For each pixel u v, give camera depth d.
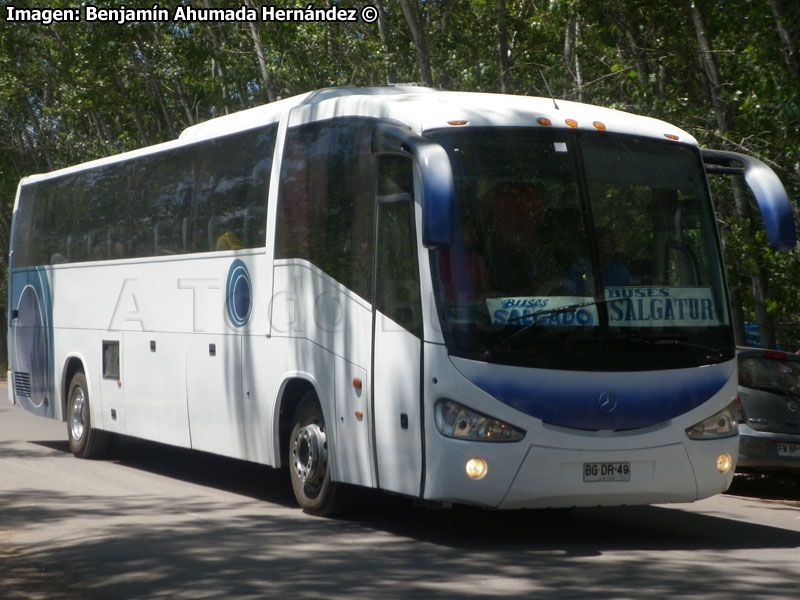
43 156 39.66
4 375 39.44
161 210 13.03
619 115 9.65
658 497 8.85
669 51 21.17
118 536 9.31
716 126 19.53
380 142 9.22
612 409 8.66
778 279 18.52
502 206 8.80
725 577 7.83
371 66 25.86
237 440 11.35
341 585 7.54
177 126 35.62
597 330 8.74
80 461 14.66
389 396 9.01
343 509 10.24
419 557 8.51
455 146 8.85
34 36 33.69
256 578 7.75
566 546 9.07
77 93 33.16
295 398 10.75
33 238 16.73
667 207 9.33
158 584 7.58
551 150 9.05
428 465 8.60
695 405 8.94
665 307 9.03
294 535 9.39
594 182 9.09
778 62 16.81
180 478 13.10
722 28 19.62
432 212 7.73
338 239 9.80
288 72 27.08
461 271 8.61
